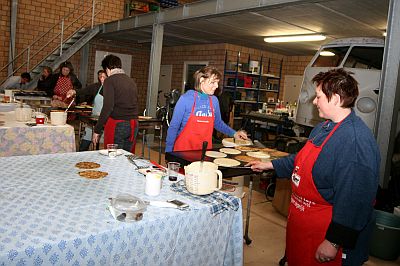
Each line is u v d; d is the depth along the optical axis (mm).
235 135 3127
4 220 1211
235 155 2711
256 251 3020
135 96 3600
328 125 1705
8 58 9008
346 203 1509
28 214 1279
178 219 1390
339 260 1693
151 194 1591
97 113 4613
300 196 1794
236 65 9102
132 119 3568
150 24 6980
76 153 2332
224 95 7215
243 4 4961
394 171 3697
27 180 1676
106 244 1196
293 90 10422
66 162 2078
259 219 3773
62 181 1702
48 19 9516
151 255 1331
